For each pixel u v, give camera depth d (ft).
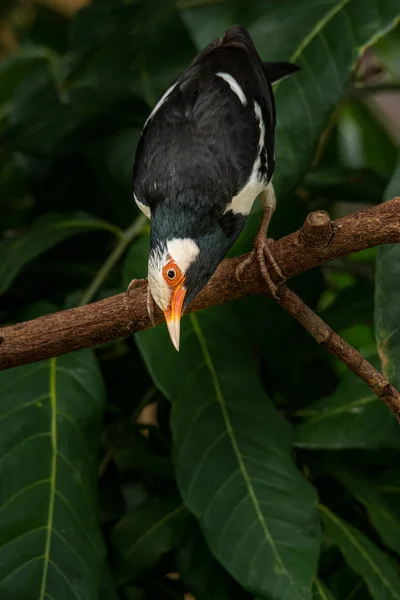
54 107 30.53
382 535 23.35
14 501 22.12
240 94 23.84
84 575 21.61
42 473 22.50
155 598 25.35
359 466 25.61
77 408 23.50
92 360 24.36
